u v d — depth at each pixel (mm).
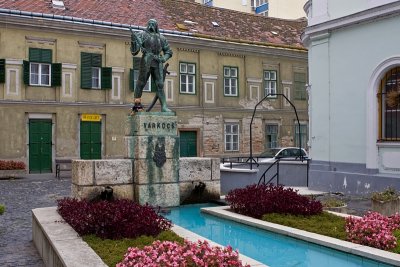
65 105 23516
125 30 24922
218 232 9109
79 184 10711
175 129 11734
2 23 22078
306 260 7043
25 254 7852
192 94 27234
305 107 31328
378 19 13039
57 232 7285
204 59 27562
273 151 23703
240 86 28812
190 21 29156
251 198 9844
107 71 24562
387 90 13070
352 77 13906
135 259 5113
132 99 25406
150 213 7805
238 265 5172
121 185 11180
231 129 28531
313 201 9766
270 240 8375
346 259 6988
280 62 30344
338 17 14164
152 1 29391
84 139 24094
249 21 32281
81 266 5465
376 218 7910
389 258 6344
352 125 13906
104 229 7168
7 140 22234
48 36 23234
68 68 23719
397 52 12539
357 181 13656
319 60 15086
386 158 12969
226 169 14266
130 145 11570
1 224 10477
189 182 12023
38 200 14414
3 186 18250
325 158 14828
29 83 22812
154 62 11734
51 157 23359
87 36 24219
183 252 5266
